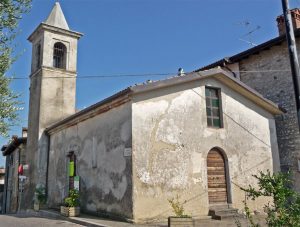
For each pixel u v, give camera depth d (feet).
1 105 25.82
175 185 38.24
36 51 68.18
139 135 37.04
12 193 82.23
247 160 45.62
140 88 37.06
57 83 64.39
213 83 45.09
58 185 54.29
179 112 40.70
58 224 36.99
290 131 51.42
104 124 42.55
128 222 34.86
